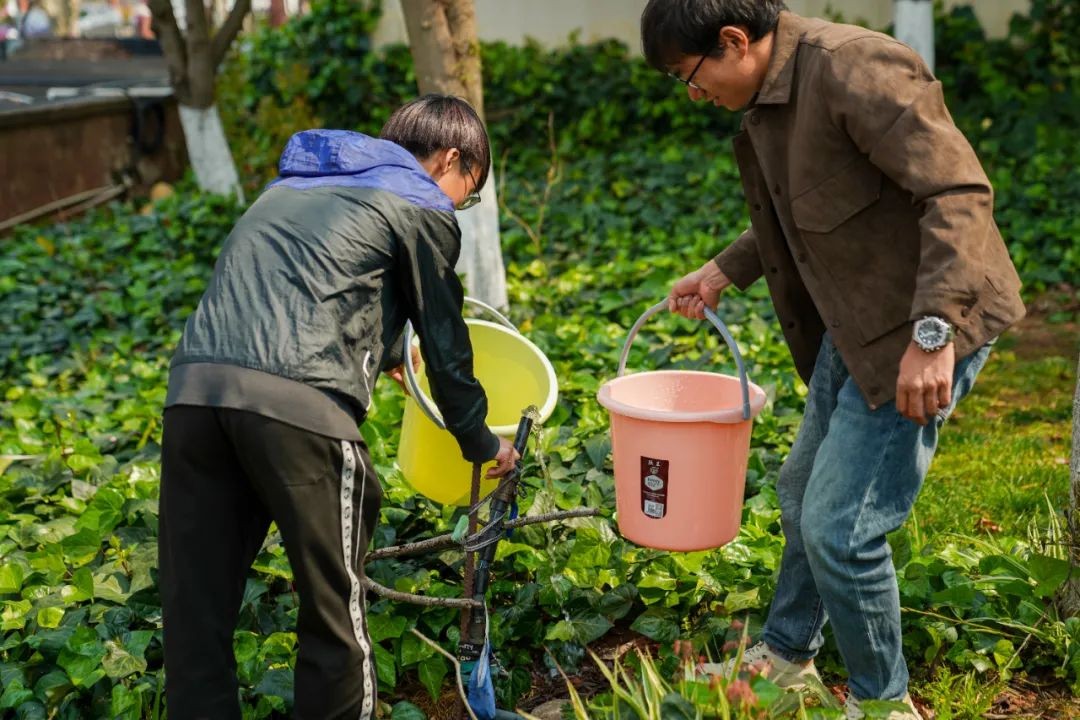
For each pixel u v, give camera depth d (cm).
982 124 1132
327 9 1280
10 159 1045
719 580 341
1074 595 314
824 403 277
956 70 1180
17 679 306
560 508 381
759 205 271
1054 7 1149
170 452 246
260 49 1311
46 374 676
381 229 248
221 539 250
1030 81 1172
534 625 333
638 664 326
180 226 959
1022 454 482
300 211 249
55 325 763
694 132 1212
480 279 662
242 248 248
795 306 281
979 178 224
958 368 251
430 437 313
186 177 1247
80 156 1162
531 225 903
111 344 732
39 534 396
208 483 247
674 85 1216
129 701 295
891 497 255
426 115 274
